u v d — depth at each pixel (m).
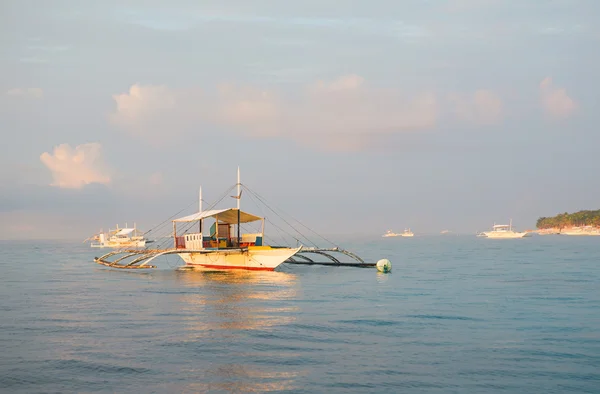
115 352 26.38
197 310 38.12
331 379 22.50
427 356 25.78
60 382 22.19
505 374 23.14
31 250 189.38
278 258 65.38
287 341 28.61
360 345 27.77
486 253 134.12
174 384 21.92
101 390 21.31
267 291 49.06
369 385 21.83
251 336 29.67
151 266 78.69
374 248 180.88
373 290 50.03
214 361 24.94
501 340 28.88
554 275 66.81
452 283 56.66
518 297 45.16
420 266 84.62
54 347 27.41
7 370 23.69
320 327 32.06
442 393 21.00
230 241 69.12
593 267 81.00
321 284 54.94
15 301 43.69
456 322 33.69
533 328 31.91
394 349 27.02
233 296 45.56
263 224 69.44
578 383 22.08
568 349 27.00
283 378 22.61
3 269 83.00
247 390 21.25
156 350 26.78
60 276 68.06
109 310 38.44
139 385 21.83
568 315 36.19
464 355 25.94
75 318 35.31
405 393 21.02
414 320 34.31
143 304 41.22
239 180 68.31
